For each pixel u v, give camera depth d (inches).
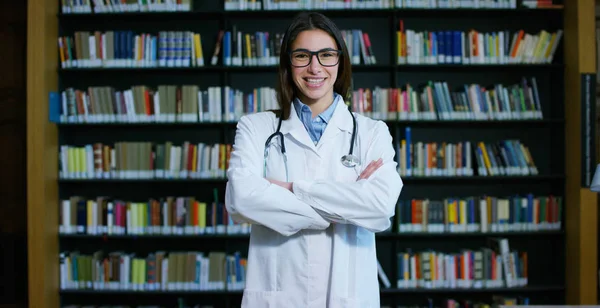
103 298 153.9
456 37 146.7
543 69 154.4
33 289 138.9
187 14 148.9
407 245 156.5
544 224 146.4
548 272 156.5
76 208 147.3
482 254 144.6
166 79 157.6
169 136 157.6
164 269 144.3
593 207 139.9
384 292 146.9
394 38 147.0
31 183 140.0
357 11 146.9
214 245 156.9
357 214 56.7
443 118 145.8
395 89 145.8
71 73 153.6
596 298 139.1
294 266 57.7
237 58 146.3
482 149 146.5
